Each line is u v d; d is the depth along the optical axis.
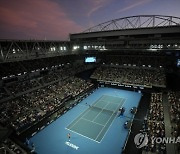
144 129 30.75
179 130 28.72
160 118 32.81
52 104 41.09
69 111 41.72
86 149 27.22
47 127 34.09
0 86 41.72
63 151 26.73
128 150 26.53
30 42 46.56
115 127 33.84
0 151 24.95
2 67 44.28
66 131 32.53
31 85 47.06
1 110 34.75
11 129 30.34
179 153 23.73
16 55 41.59
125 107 43.94
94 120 37.03
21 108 37.03
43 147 27.73
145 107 43.56
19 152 25.09
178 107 36.53
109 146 27.94
